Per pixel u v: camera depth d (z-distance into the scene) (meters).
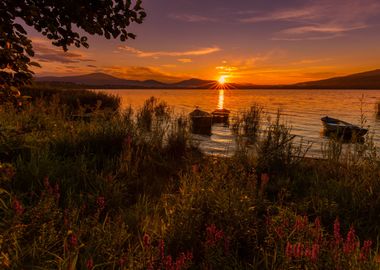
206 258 3.50
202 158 9.24
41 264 3.19
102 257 3.44
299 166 8.33
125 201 5.63
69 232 3.38
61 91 28.56
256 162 7.92
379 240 4.55
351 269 3.17
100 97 27.45
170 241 3.98
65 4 2.53
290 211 5.03
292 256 3.27
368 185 6.15
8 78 2.39
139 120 12.44
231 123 26.23
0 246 3.11
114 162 7.62
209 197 5.07
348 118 33.56
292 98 95.00
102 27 2.78
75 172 6.27
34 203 4.53
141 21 2.85
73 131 9.11
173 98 90.81
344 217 5.21
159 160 8.63
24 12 2.41
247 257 3.95
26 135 7.62
